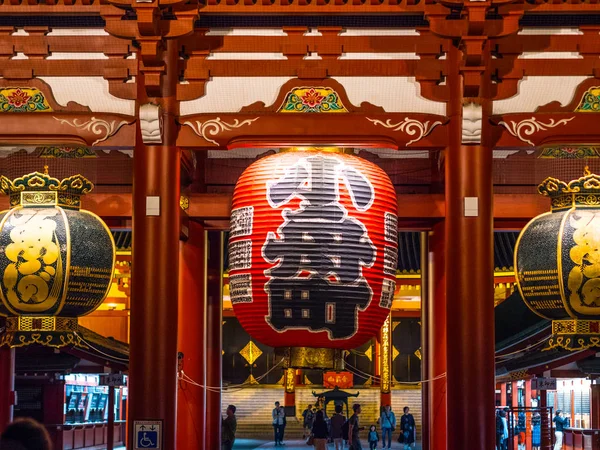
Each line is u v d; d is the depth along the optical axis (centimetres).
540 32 1319
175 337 1286
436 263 1650
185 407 1630
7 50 1321
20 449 517
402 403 4553
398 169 1755
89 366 2334
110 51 1320
